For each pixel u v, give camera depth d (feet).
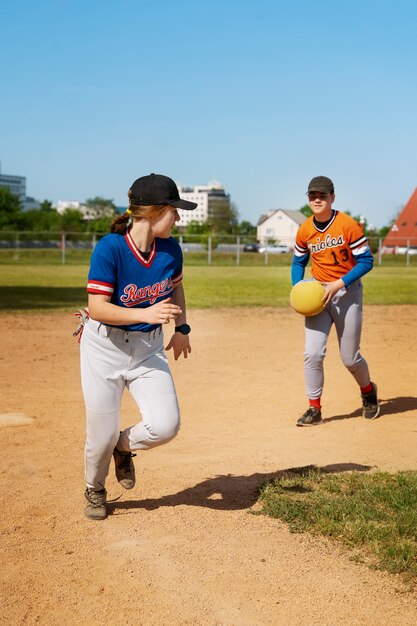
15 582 12.85
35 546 14.33
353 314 23.31
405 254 185.16
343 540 14.23
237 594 12.33
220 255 188.34
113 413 14.82
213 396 27.99
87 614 11.79
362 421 24.23
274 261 181.27
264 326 51.42
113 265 14.05
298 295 22.76
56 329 48.24
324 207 22.84
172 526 15.17
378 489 16.63
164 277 14.62
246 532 14.79
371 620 11.50
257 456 20.13
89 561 13.64
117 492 17.34
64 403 26.45
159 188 13.82
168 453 20.48
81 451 20.56
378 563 13.30
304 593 12.32
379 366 34.99
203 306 66.08
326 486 17.20
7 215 361.10
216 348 40.55
